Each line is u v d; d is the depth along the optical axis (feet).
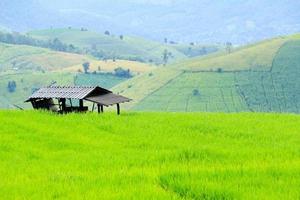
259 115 269.85
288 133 198.90
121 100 252.21
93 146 164.25
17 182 91.09
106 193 76.38
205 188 77.61
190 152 121.90
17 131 182.70
